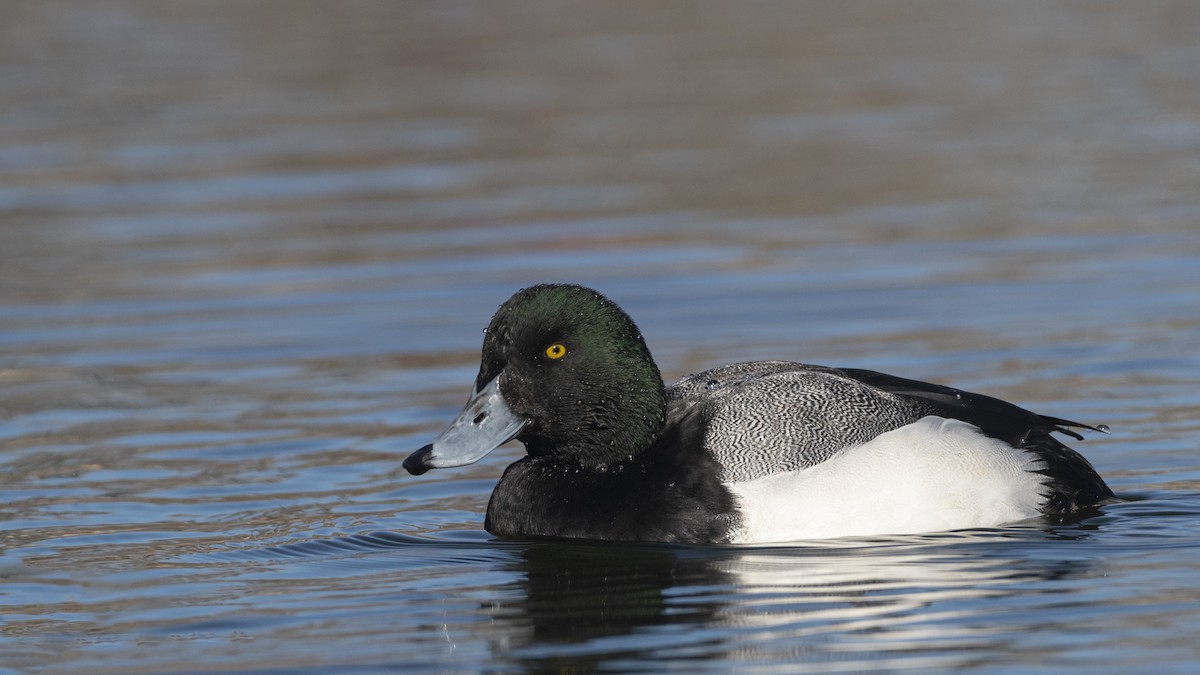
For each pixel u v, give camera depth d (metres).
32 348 14.82
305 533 10.04
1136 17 32.12
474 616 8.46
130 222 19.41
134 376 13.95
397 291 16.36
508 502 9.98
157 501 10.77
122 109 25.03
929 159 21.62
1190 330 14.18
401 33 30.88
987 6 33.94
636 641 8.00
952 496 9.51
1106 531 9.48
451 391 13.27
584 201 19.86
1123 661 7.56
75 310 16.02
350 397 13.19
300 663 7.85
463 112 24.75
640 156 22.14
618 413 9.76
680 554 9.35
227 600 8.81
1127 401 12.35
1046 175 20.56
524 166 21.72
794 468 9.51
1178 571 8.79
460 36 30.55
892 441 9.57
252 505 10.66
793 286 16.12
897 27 31.55
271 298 16.25
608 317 9.84
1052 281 15.96
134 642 8.19
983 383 12.93
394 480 11.21
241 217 19.50
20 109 25.06
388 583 9.05
